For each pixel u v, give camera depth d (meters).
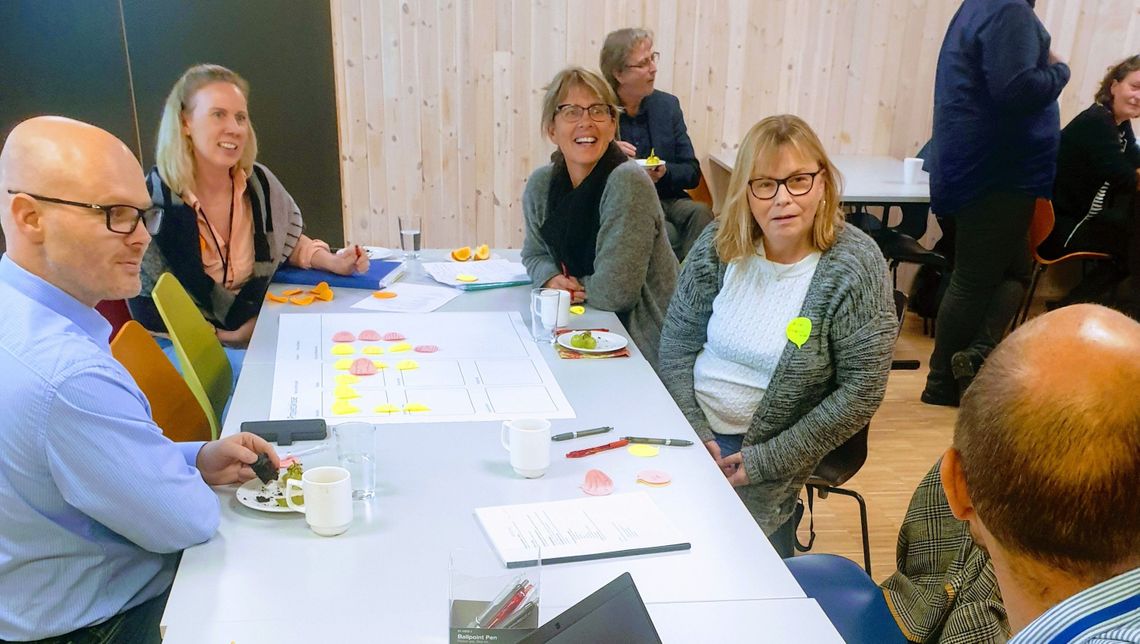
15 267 1.37
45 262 1.36
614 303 2.48
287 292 2.57
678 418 1.78
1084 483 0.68
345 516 1.31
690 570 1.25
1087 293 4.22
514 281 2.72
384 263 2.86
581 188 2.54
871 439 3.42
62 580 1.31
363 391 1.84
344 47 4.44
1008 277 3.80
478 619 1.07
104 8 4.06
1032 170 3.38
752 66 4.71
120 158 1.41
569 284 2.56
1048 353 0.72
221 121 2.50
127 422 1.27
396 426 1.69
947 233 4.36
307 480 1.31
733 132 4.82
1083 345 0.71
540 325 2.22
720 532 1.36
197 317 2.21
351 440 1.45
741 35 4.65
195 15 4.17
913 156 4.90
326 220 4.65
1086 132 3.95
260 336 2.16
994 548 0.78
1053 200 4.12
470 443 1.63
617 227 2.44
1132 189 3.97
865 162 4.58
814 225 1.93
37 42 4.04
